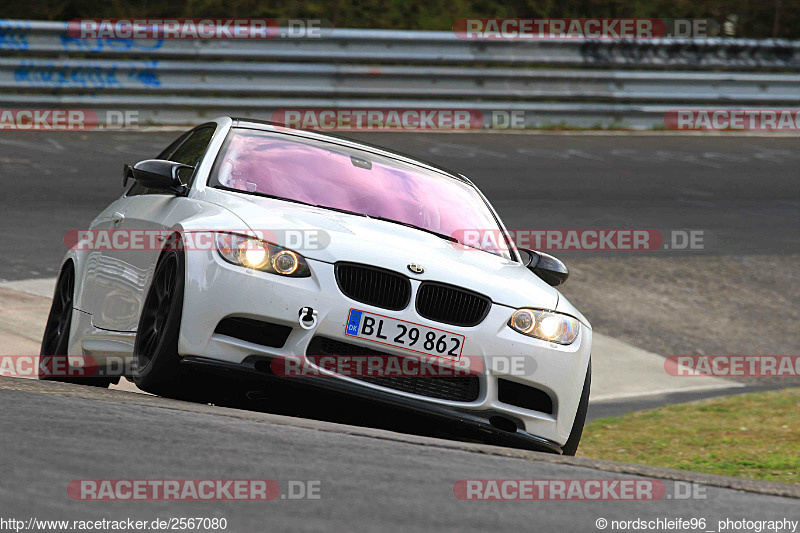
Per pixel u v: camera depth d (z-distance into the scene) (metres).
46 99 53.84
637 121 67.88
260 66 57.81
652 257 44.69
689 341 37.16
